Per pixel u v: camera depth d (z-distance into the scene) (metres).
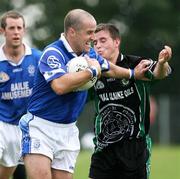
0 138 29.45
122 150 25.56
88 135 95.06
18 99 29.44
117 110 25.47
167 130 100.94
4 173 30.27
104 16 123.88
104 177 25.97
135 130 25.41
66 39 23.47
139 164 25.55
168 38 122.12
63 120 23.83
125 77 24.67
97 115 25.88
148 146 25.78
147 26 124.62
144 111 25.39
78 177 41.19
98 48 25.62
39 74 23.56
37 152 23.52
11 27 28.98
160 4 123.62
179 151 60.69
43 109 23.62
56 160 24.12
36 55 29.55
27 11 121.50
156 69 24.44
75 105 23.92
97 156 26.03
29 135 23.66
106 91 25.44
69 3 121.19
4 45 29.41
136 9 124.44
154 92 118.38
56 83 22.77
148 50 123.38
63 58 23.31
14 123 29.59
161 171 44.81
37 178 23.41
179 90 119.38
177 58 121.50
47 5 120.88
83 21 23.05
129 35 121.69
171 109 101.44
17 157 29.92
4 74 29.14
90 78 22.78
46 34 119.38
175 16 125.31
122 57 25.86
